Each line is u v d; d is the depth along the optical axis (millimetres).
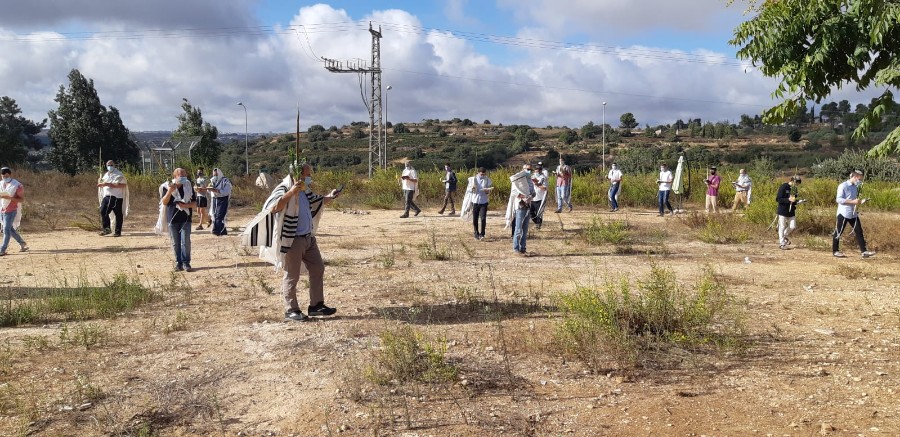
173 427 4609
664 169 22438
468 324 7223
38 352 6270
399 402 4996
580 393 5207
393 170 30516
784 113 6254
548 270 11133
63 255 13094
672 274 8266
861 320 7527
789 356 6117
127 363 5945
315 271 7613
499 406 4941
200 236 16172
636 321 6637
